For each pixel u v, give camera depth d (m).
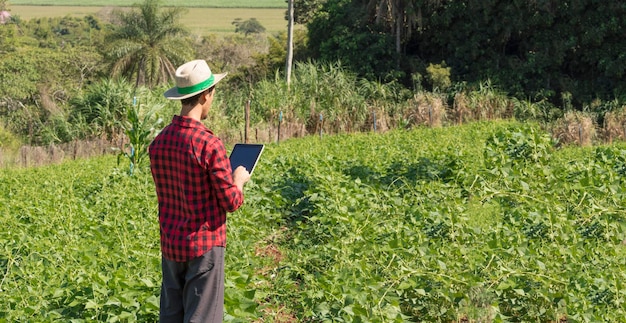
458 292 6.90
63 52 55.75
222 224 4.92
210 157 4.76
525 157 11.92
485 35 40.09
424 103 30.33
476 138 21.03
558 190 10.75
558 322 6.92
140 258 7.67
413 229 8.84
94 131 27.22
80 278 6.70
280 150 19.25
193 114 4.87
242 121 28.38
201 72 4.80
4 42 67.00
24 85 51.12
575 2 37.78
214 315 4.93
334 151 18.14
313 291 6.81
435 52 43.25
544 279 7.18
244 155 5.25
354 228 8.73
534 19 38.59
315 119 29.23
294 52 50.25
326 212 9.54
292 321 6.84
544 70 39.09
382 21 42.59
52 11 157.88
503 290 7.18
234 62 63.53
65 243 9.02
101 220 10.22
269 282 7.76
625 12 37.53
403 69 41.91
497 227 8.81
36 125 40.38
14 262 7.84
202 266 4.86
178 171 4.80
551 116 34.47
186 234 4.83
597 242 8.76
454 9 40.44
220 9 168.38
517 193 10.60
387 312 6.37
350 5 43.53
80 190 13.77
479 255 7.81
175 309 5.06
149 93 27.45
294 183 11.87
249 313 5.89
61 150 24.31
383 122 29.59
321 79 31.38
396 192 11.47
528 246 8.32
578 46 38.97
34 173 19.17
